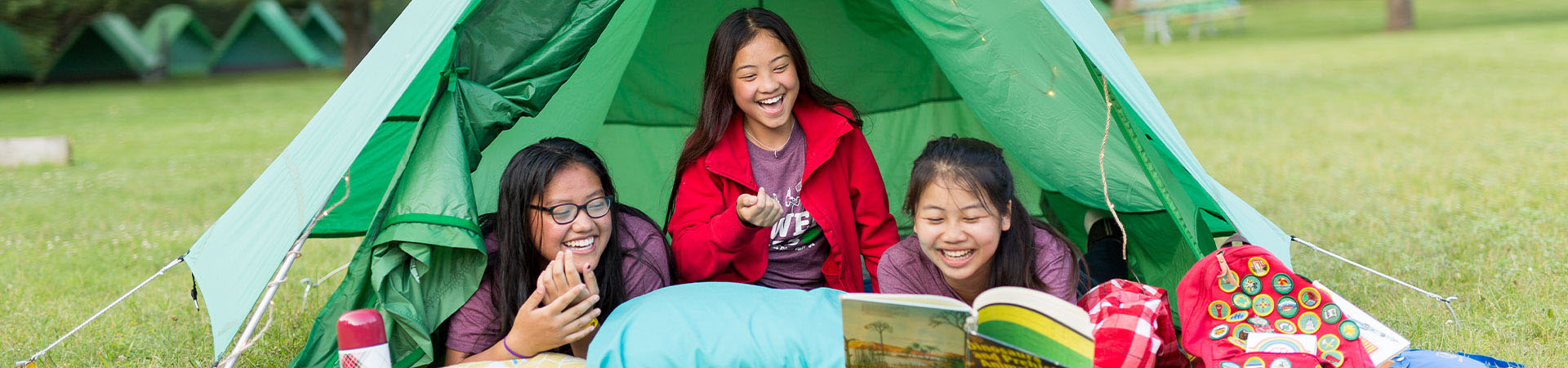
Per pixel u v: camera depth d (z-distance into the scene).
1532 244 4.58
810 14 4.20
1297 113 10.48
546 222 2.68
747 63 3.06
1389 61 15.09
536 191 2.67
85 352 3.86
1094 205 3.69
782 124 3.16
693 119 4.35
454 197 2.69
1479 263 4.29
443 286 2.75
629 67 4.18
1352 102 11.06
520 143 3.52
